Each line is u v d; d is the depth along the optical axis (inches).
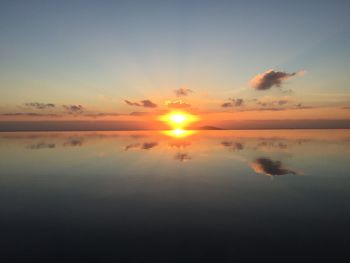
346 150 1382.9
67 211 477.4
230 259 314.3
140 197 564.4
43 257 320.8
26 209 489.4
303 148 1523.1
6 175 801.6
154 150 1503.4
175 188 636.7
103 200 544.1
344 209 472.7
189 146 1766.7
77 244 352.8
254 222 420.2
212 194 582.2
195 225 411.2
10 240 365.1
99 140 2534.5
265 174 787.4
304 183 669.9
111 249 339.0
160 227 404.8
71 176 781.3
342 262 303.9
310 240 356.5
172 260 313.9
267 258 315.0
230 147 1660.9
